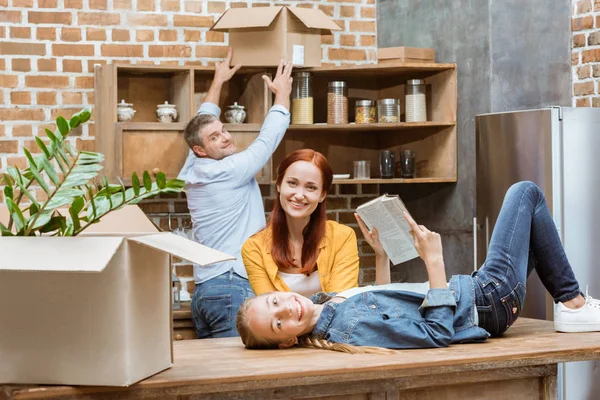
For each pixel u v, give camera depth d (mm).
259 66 5488
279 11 5395
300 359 2777
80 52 5562
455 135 5727
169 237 2447
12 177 2545
